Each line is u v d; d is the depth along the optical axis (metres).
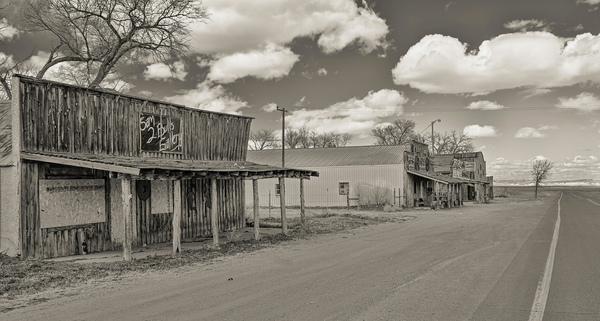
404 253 13.77
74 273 11.19
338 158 47.62
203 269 11.77
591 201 54.06
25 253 13.56
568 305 7.50
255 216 17.91
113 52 31.16
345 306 7.55
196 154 21.08
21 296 8.97
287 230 21.44
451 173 57.25
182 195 19.47
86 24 30.58
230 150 23.45
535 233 19.14
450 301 7.80
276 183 48.03
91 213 15.45
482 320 6.68
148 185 17.69
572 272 10.38
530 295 8.20
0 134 14.94
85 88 15.62
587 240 16.55
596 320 6.66
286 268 11.56
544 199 63.69
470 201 59.56
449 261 12.06
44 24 29.72
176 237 14.48
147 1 30.33
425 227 23.02
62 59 31.61
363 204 44.94
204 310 7.52
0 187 13.86
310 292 8.67
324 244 16.56
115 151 16.91
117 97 17.02
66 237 14.64
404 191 44.06
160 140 18.98
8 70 29.14
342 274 10.49
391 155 45.75
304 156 49.44
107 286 9.81
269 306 7.67
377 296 8.22
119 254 14.80
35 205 13.88
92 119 16.05
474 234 19.05
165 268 12.00
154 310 7.61
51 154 14.12
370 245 15.99
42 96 14.41
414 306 7.48
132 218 16.88
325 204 46.31
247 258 13.52
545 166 71.75
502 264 11.48
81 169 15.26
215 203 15.82
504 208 41.78
